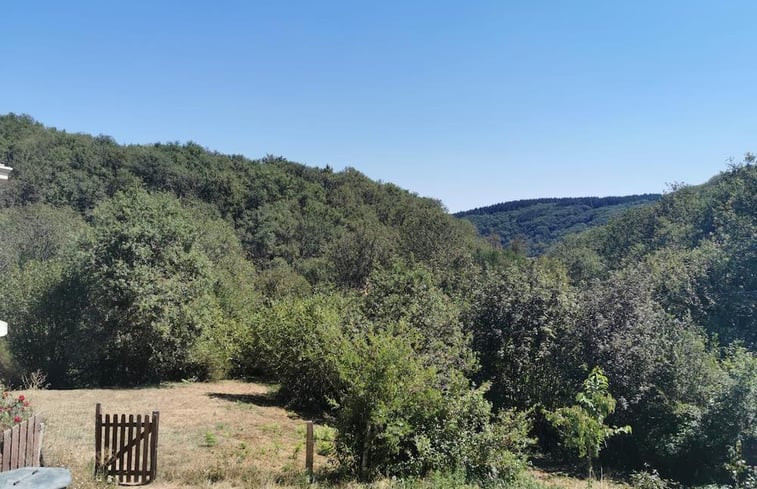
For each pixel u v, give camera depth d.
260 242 71.25
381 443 9.14
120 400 15.85
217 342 22.09
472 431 9.72
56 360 21.83
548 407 16.30
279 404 16.75
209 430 12.33
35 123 79.31
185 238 21.39
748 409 13.38
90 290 19.94
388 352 9.34
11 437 6.48
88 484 7.11
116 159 73.44
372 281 18.44
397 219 85.56
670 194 54.78
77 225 39.94
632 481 12.95
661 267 28.53
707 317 25.00
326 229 77.38
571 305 16.77
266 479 8.56
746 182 32.72
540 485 9.79
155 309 19.38
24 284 22.12
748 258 26.34
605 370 15.28
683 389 15.34
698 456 14.13
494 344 17.14
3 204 47.81
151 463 8.24
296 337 16.23
